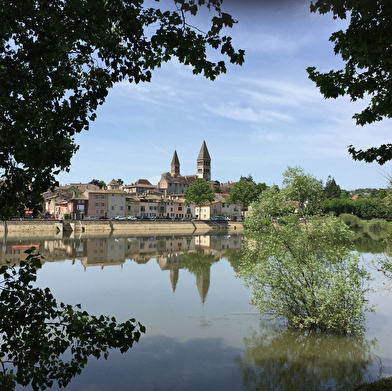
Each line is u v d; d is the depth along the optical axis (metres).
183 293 23.72
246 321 17.88
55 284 26.23
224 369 12.66
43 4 5.13
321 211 16.80
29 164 5.20
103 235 75.12
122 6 5.29
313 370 12.62
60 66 5.63
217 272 32.28
